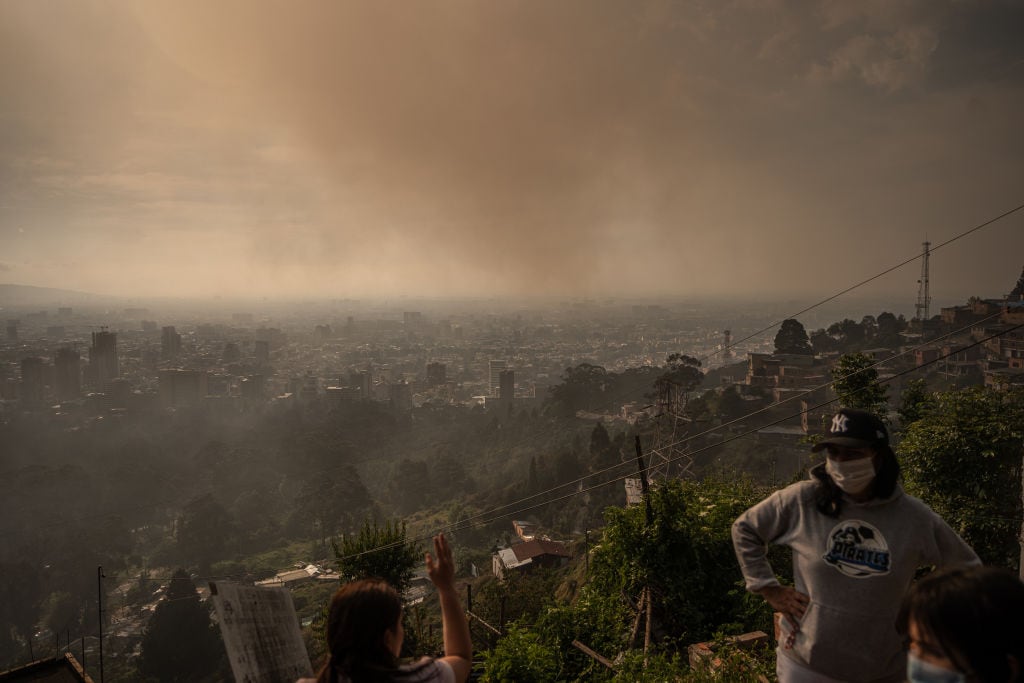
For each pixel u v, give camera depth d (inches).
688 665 265.1
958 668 51.0
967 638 49.5
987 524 360.8
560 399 4598.9
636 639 346.3
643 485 365.4
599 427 2847.0
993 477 371.6
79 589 2655.0
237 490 3737.7
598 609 350.0
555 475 2726.4
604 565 372.8
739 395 2770.7
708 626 337.7
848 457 88.3
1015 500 367.9
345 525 3063.5
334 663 70.4
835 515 90.5
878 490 88.4
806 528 92.5
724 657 223.1
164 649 1920.5
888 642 87.0
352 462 4217.5
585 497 2365.9
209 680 1894.7
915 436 416.2
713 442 2274.9
